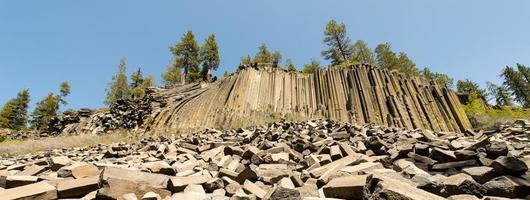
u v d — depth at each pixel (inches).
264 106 1119.6
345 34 2256.4
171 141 536.1
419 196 110.7
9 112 2551.7
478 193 133.5
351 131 411.5
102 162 311.9
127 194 156.4
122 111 1293.1
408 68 2206.0
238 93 1116.5
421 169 202.7
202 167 264.4
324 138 383.2
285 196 128.8
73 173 213.9
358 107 1109.7
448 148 250.7
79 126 1400.1
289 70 1412.4
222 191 182.5
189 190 178.5
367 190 126.5
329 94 1193.4
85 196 165.0
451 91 1198.3
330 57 2285.9
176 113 1039.6
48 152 589.3
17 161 478.6
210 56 2178.9
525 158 178.9
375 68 1262.3
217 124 930.1
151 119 1015.0
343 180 153.7
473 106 1185.4
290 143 357.7
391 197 108.7
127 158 350.3
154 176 196.4
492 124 978.7
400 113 1040.2
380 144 289.0
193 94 1230.3
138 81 2447.1
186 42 2150.6
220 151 358.0
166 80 2256.4
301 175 213.0
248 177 208.8
